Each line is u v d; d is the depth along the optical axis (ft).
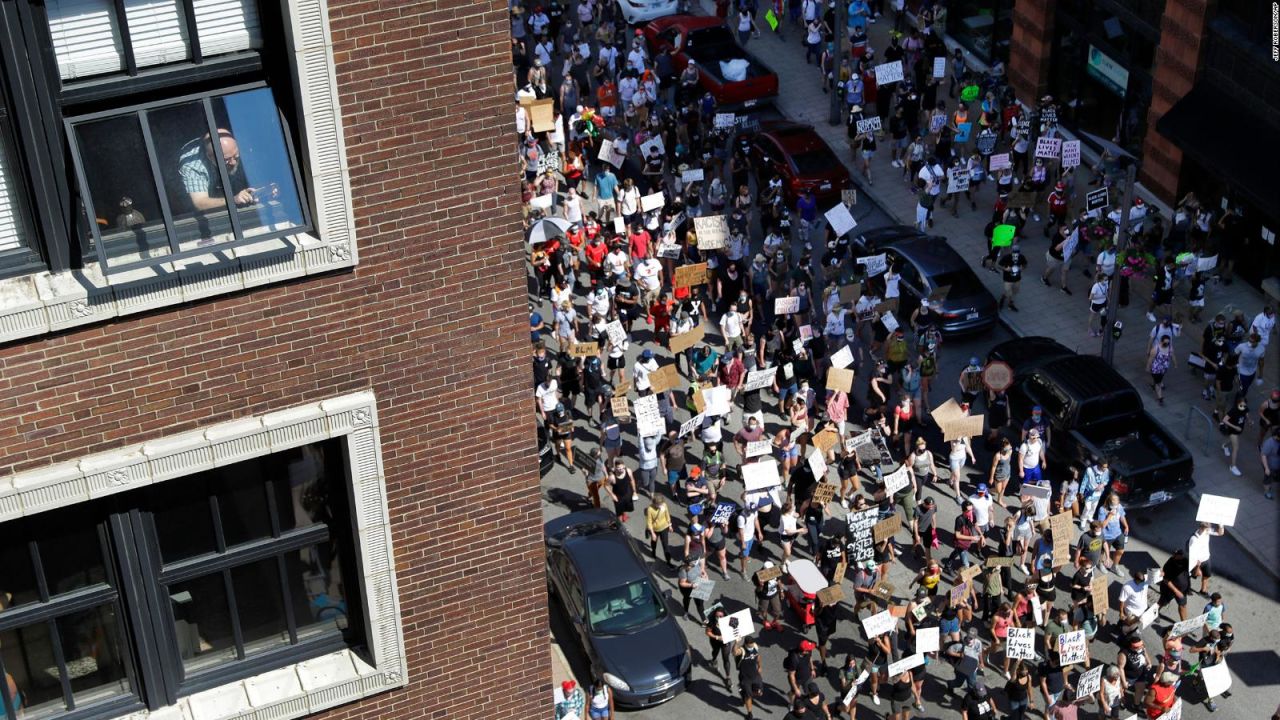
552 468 113.91
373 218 32.07
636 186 151.94
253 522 34.17
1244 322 114.42
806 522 103.24
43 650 33.24
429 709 37.83
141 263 29.76
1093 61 146.72
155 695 34.19
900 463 113.80
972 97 151.33
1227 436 113.09
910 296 125.80
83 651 33.65
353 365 33.17
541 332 118.73
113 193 30.04
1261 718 91.91
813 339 119.55
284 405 32.83
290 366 32.55
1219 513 94.94
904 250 127.03
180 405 31.73
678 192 145.28
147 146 29.48
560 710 81.92
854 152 152.46
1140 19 136.36
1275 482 109.19
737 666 94.89
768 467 100.83
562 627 97.76
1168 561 97.35
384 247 32.40
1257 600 100.37
